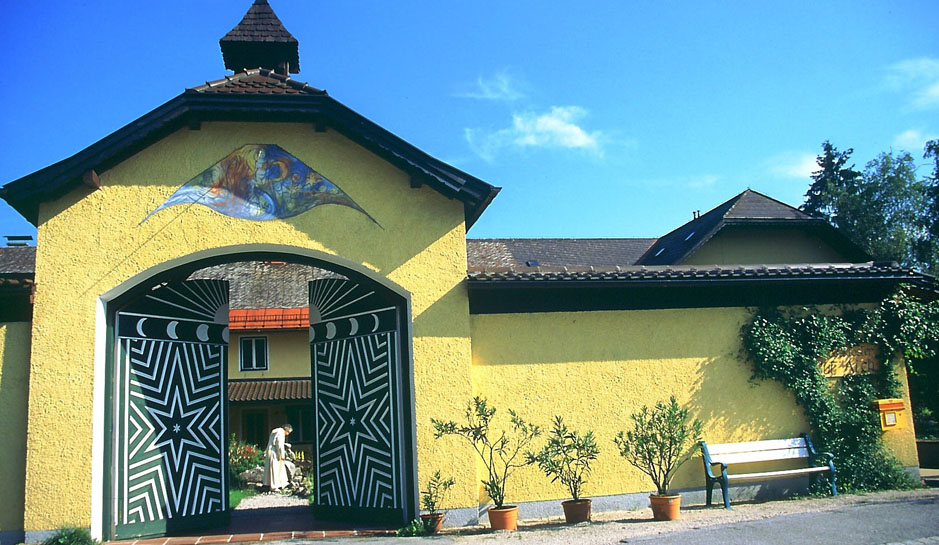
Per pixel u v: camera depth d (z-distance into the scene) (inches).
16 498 364.8
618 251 1021.8
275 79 421.1
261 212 398.6
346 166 410.9
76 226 382.3
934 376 523.8
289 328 856.9
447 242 410.0
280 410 887.1
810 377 447.5
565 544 321.7
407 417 399.2
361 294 431.5
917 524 331.9
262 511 501.4
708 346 442.3
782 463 442.3
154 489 393.4
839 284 462.6
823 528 331.9
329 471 438.6
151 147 396.5
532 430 401.1
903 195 1689.2
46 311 373.1
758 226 815.7
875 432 450.6
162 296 413.7
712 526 346.3
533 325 421.1
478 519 386.0
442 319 401.4
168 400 408.5
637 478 419.2
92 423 365.4
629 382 426.9
